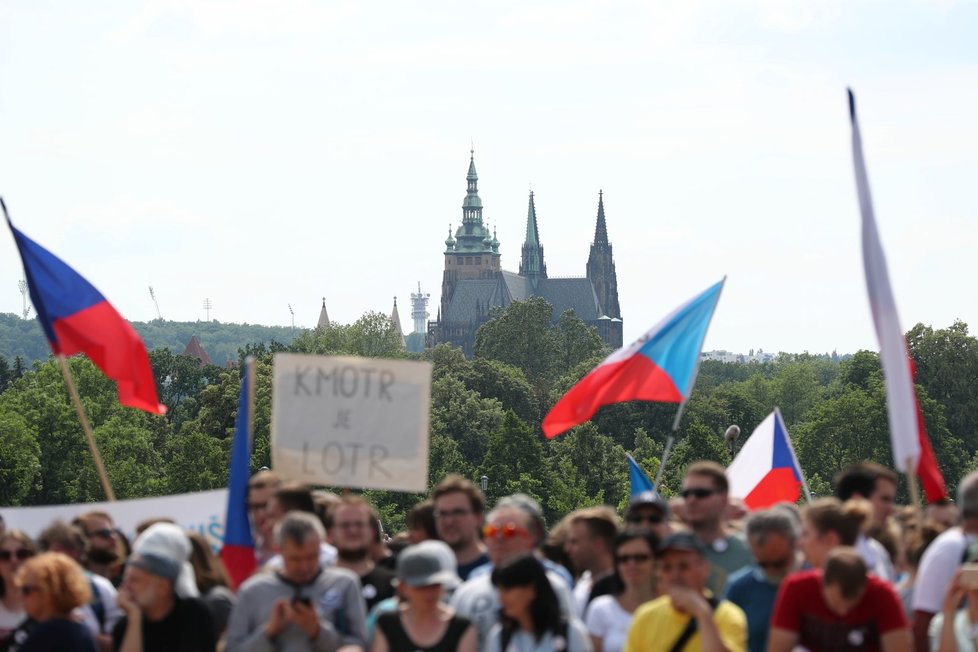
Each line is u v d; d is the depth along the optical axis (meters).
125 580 22.97
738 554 25.69
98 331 35.47
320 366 28.94
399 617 22.39
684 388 34.78
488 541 24.41
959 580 21.53
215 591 25.33
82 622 22.91
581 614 25.48
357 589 23.42
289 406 28.94
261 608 23.06
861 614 21.02
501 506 24.59
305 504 26.56
